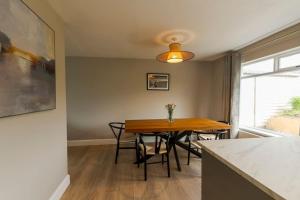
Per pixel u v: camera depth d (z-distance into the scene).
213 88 4.82
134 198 2.12
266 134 3.09
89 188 2.34
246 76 3.66
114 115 4.50
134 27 2.56
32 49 1.48
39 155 1.67
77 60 4.31
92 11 2.08
